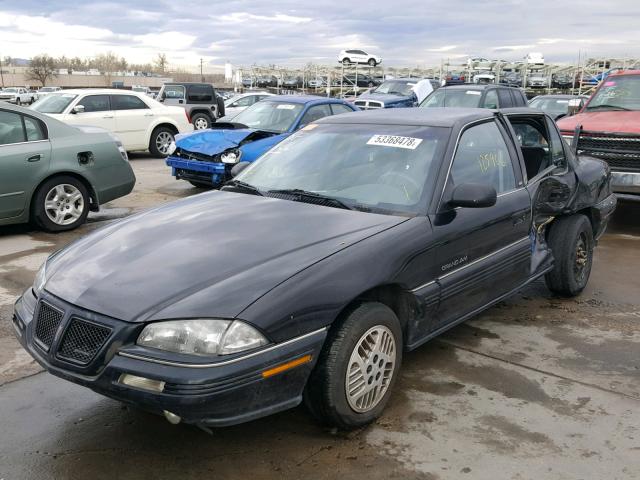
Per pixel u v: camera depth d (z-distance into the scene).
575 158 5.48
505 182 4.32
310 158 4.25
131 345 2.65
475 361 4.05
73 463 2.90
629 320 4.86
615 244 7.41
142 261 3.05
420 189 3.68
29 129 7.09
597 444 3.09
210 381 2.54
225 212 3.62
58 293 2.96
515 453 3.00
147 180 11.53
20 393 3.56
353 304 3.10
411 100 19.23
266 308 2.70
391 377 3.30
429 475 2.82
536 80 36.34
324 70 41.00
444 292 3.57
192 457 2.96
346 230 3.31
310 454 2.98
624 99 8.91
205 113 20.16
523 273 4.44
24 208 7.07
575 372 3.92
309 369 2.85
